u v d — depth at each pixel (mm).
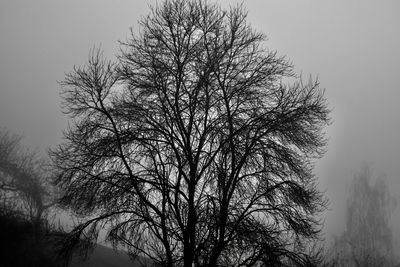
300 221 19844
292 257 19516
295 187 19891
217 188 19500
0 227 22766
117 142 20500
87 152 20781
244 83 20953
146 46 21703
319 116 21078
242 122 20953
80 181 20656
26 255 22641
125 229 20141
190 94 20828
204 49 21609
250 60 21547
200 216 19172
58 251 21219
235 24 21875
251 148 20141
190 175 20031
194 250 19141
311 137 21000
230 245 19125
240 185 20531
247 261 19203
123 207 20172
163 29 21938
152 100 21547
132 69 21594
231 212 19625
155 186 19844
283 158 20312
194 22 21688
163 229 19750
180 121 20672
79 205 20719
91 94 21297
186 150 20250
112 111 21359
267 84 21406
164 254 20266
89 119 21469
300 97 20922
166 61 21719
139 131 20938
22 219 24562
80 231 20375
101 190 20266
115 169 20984
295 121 20422
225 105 21172
